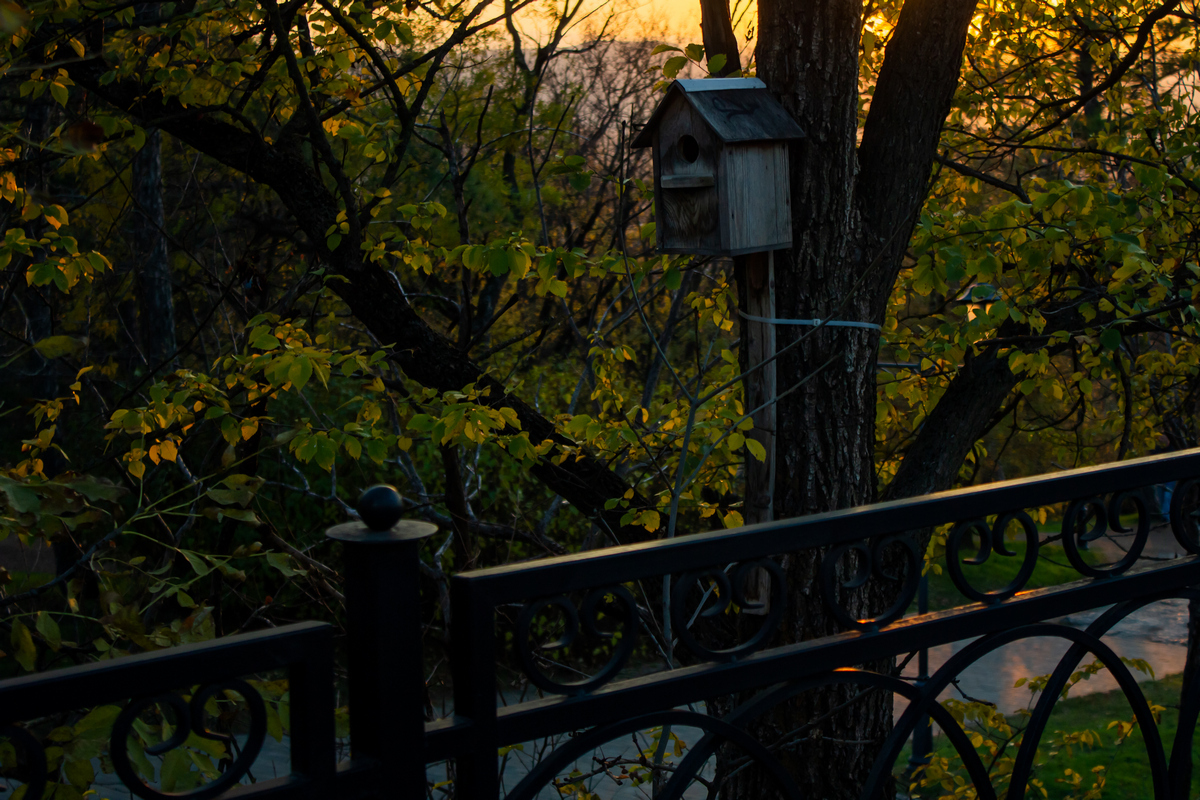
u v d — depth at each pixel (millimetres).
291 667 1087
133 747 1710
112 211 5562
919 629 1588
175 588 2277
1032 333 4465
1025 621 1691
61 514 2121
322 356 3578
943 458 4781
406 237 4910
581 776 3566
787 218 3354
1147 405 6359
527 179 7250
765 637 1452
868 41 4945
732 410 4246
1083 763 7965
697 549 1368
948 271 3461
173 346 7938
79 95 5801
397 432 5176
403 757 1145
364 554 1123
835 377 3490
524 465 3916
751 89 3344
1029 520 1690
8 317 6973
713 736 1437
